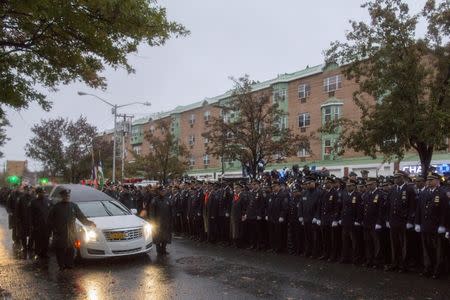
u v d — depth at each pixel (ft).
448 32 54.08
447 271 33.06
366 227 36.14
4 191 163.12
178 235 59.62
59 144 158.30
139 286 30.27
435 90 52.08
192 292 28.37
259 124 84.53
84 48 30.73
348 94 128.77
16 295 28.35
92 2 26.14
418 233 34.83
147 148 236.63
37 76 33.35
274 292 28.04
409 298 26.48
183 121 215.10
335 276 32.65
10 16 28.25
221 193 51.37
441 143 52.11
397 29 53.11
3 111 36.52
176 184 64.75
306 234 41.50
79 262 38.93
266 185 47.16
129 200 65.72
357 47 56.59
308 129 141.79
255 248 46.83
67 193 37.24
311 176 44.65
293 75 148.97
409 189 34.14
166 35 31.19
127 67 33.30
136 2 27.84
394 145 52.42
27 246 48.03
